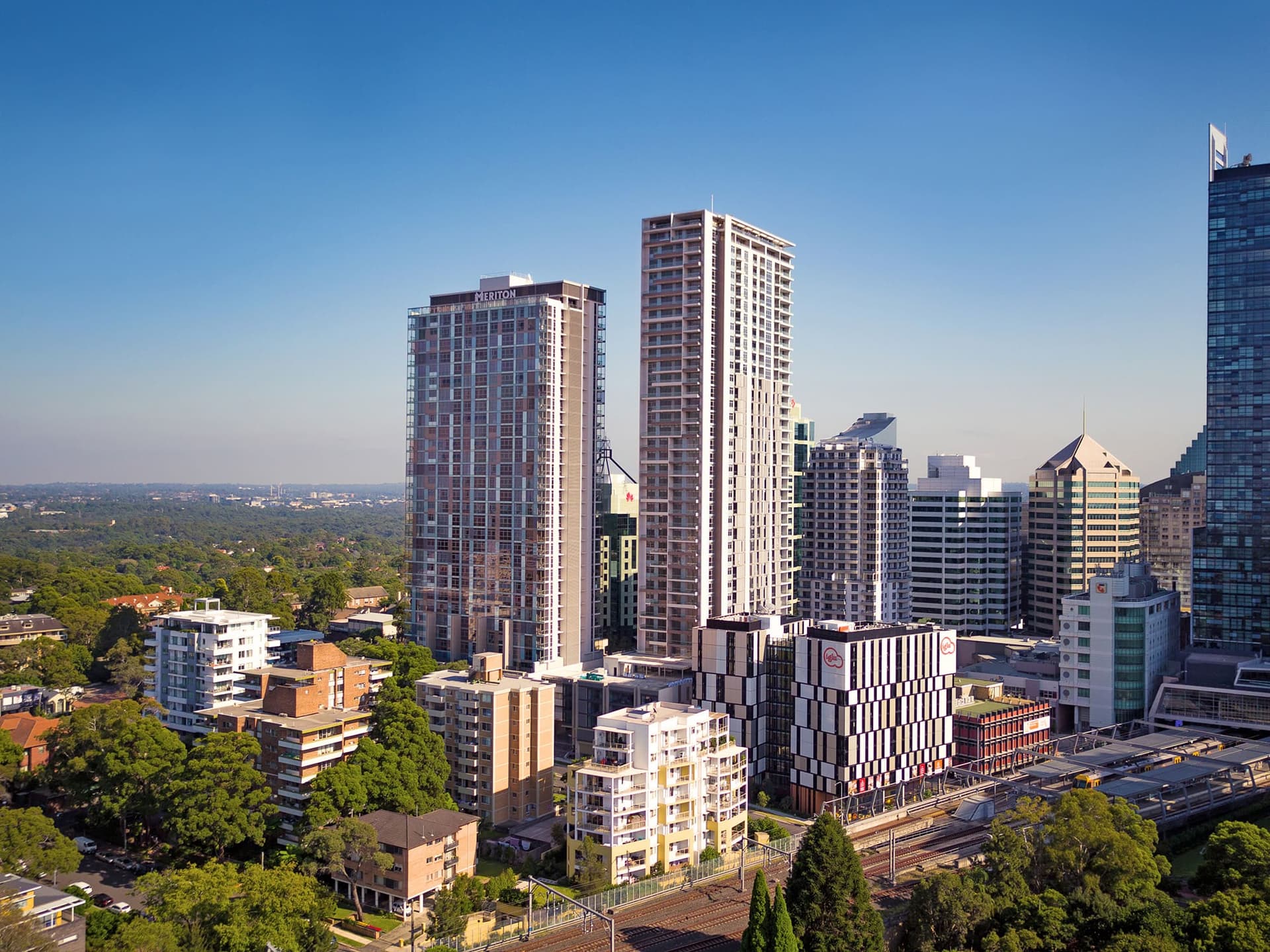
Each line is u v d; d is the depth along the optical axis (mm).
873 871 194125
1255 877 159125
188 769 196750
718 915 174500
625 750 193250
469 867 190625
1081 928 147375
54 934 142250
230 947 146375
